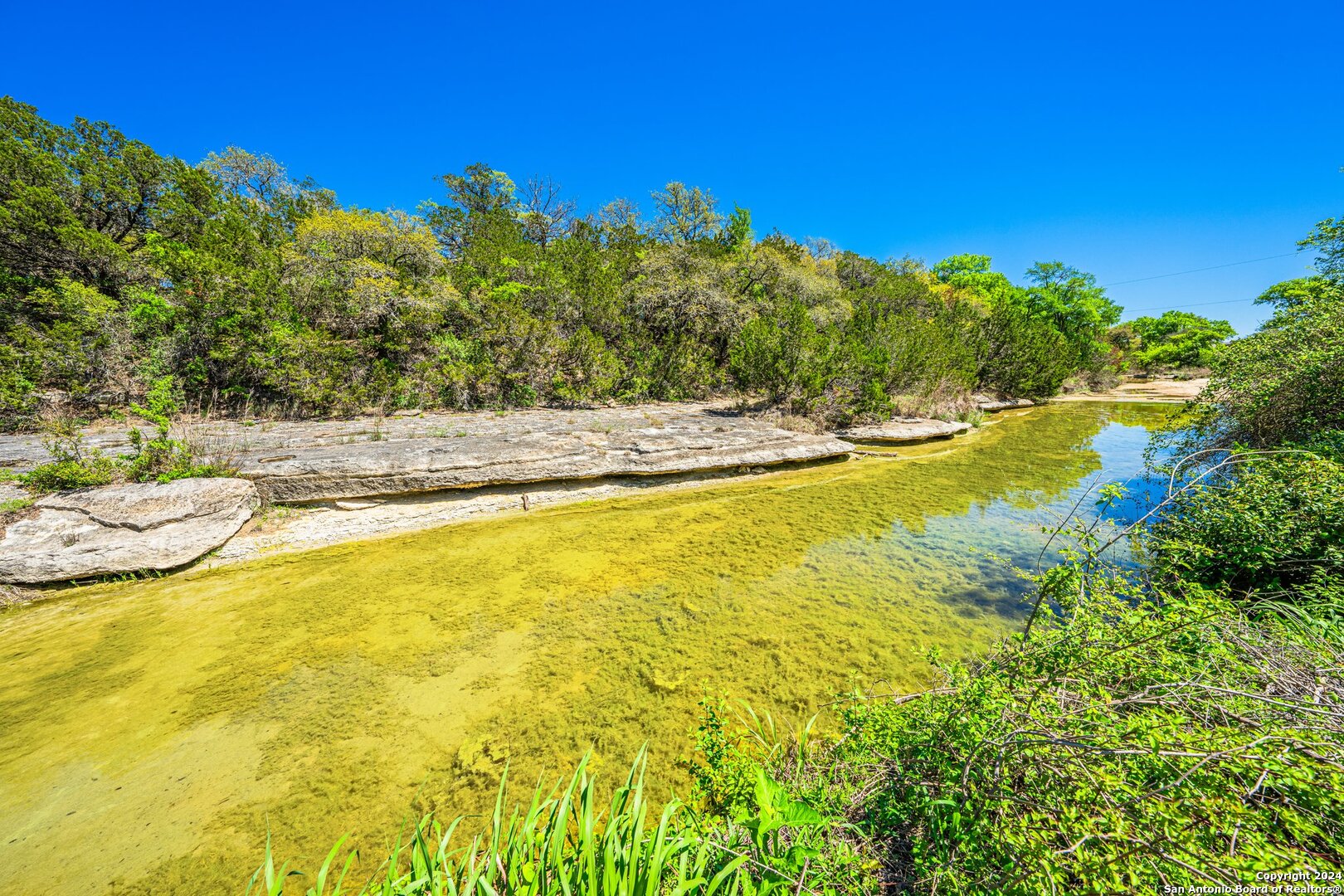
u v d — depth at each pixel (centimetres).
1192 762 149
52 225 969
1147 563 428
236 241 1183
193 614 469
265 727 334
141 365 959
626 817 157
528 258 1620
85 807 276
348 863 143
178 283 1042
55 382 902
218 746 319
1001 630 436
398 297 1251
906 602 487
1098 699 192
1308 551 327
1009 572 553
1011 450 1197
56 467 576
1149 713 175
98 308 932
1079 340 3162
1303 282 2139
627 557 597
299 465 695
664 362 1577
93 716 343
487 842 257
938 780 194
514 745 316
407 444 830
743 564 576
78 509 544
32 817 271
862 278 2775
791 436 1098
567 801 151
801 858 154
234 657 407
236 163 2211
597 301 1521
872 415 1371
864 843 189
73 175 1062
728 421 1227
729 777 219
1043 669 223
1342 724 154
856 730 255
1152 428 1525
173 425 844
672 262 1742
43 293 905
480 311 1375
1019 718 188
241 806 278
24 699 358
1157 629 220
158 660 402
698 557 597
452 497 749
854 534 665
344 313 1209
